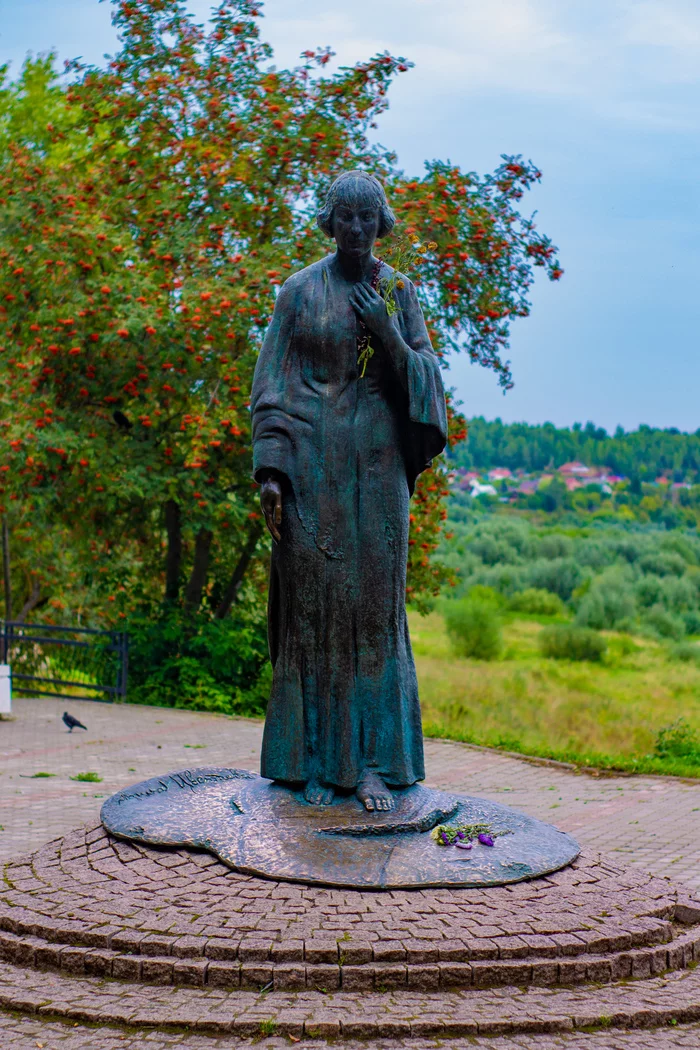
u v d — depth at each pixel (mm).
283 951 5227
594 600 51500
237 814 6629
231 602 18250
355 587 6812
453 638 37031
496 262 16328
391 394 7004
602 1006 5078
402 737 6852
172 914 5605
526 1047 4730
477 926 5543
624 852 8492
